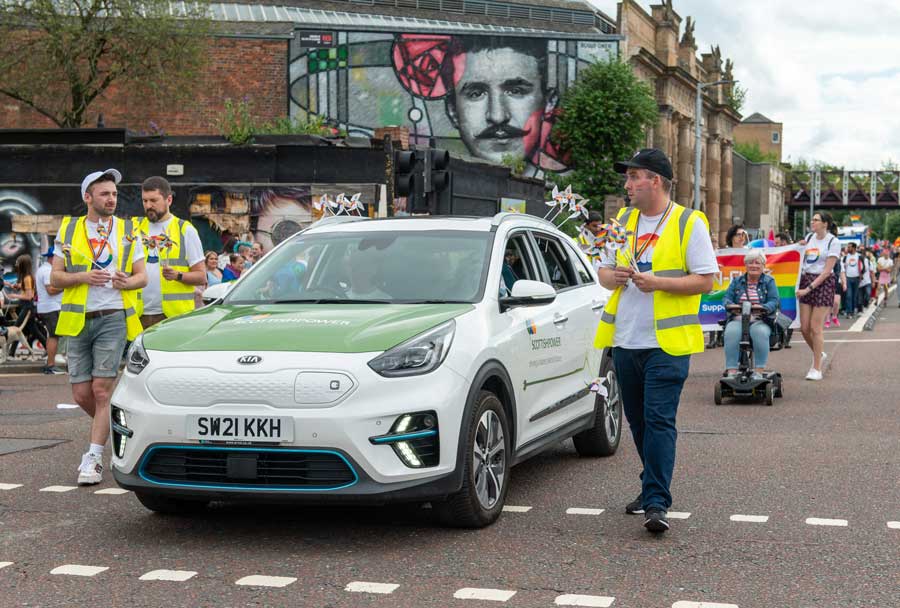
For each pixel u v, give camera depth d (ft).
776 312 39.70
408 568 17.44
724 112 253.03
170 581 16.80
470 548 18.74
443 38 138.92
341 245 23.58
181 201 90.53
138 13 112.47
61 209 89.76
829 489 23.50
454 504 19.56
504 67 141.59
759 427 32.89
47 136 90.58
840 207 378.73
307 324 19.81
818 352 45.88
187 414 18.53
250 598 15.89
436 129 139.64
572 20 171.53
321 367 18.29
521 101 142.51
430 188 55.88
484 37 140.56
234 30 130.93
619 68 144.05
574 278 27.40
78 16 113.60
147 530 20.24
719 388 38.58
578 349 26.00
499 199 114.52
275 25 133.28
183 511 21.44
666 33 201.05
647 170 20.15
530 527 20.30
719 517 21.02
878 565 17.57
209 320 20.79
